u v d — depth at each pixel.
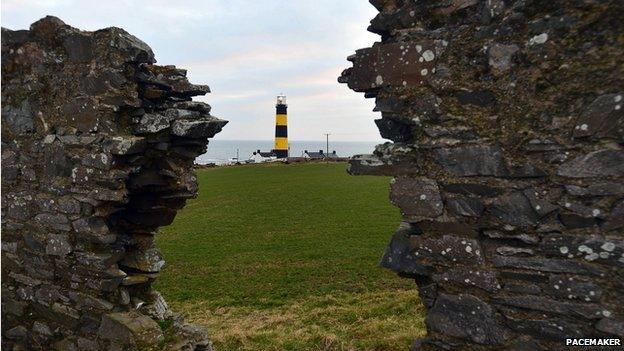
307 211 22.41
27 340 6.09
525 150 3.49
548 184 3.43
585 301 3.33
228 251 15.76
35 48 5.68
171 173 5.64
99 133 5.19
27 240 5.93
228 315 9.62
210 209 25.09
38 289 5.91
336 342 7.05
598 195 3.26
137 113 5.41
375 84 4.21
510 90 3.53
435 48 3.85
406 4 4.05
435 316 3.97
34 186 5.82
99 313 5.34
